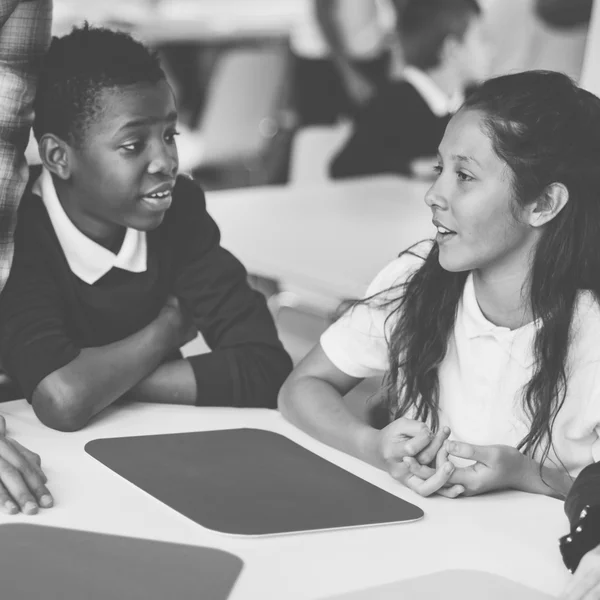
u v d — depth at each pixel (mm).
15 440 1486
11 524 1211
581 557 1161
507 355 1565
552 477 1479
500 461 1431
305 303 3607
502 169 1461
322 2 5531
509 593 1109
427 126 4281
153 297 1835
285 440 1583
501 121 1456
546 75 1537
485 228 1482
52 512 1252
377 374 1772
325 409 1627
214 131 5477
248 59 5438
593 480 1265
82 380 1617
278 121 5527
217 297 1889
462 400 1616
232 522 1242
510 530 1305
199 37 5961
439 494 1415
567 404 1543
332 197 3707
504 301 1569
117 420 1645
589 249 1520
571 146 1482
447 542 1250
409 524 1295
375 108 4324
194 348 2406
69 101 1630
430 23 4188
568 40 3809
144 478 1374
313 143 4312
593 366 1526
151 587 1073
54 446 1495
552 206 1495
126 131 1616
